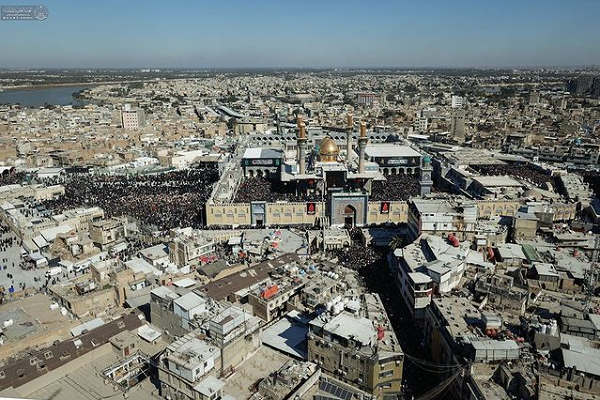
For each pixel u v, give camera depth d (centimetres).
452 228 17238
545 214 18250
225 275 15775
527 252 15488
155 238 19750
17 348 11181
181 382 9119
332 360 10369
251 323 10769
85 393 9638
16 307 13175
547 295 13262
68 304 13662
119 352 10838
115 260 16200
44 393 9600
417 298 13412
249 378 9962
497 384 9444
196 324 10850
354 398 8994
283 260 16188
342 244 19388
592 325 10825
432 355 11894
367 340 10081
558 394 8675
